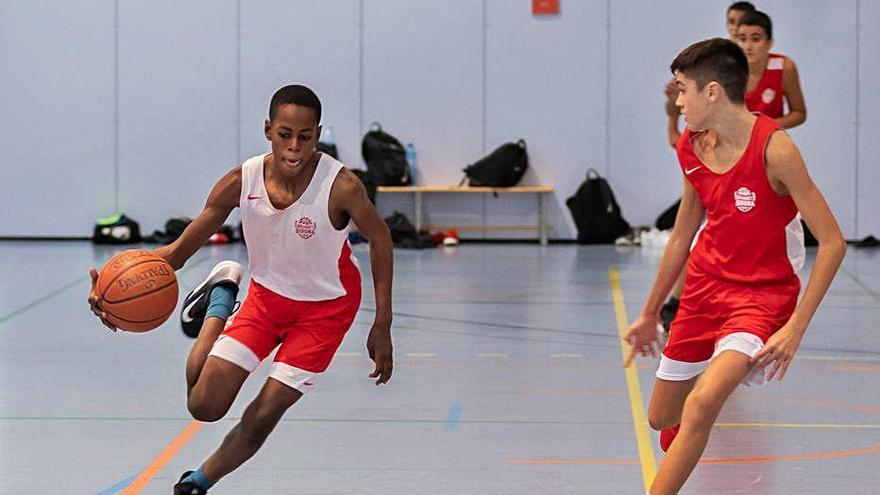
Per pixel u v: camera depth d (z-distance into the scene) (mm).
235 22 23812
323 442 8586
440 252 22359
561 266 19828
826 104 23500
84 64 23828
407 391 10352
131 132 23938
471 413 9523
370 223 6594
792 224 6582
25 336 13117
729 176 6496
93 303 6566
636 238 23422
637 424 9164
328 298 6703
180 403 9859
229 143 23969
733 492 7355
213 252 21859
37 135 23938
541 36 23734
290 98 6375
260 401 6527
